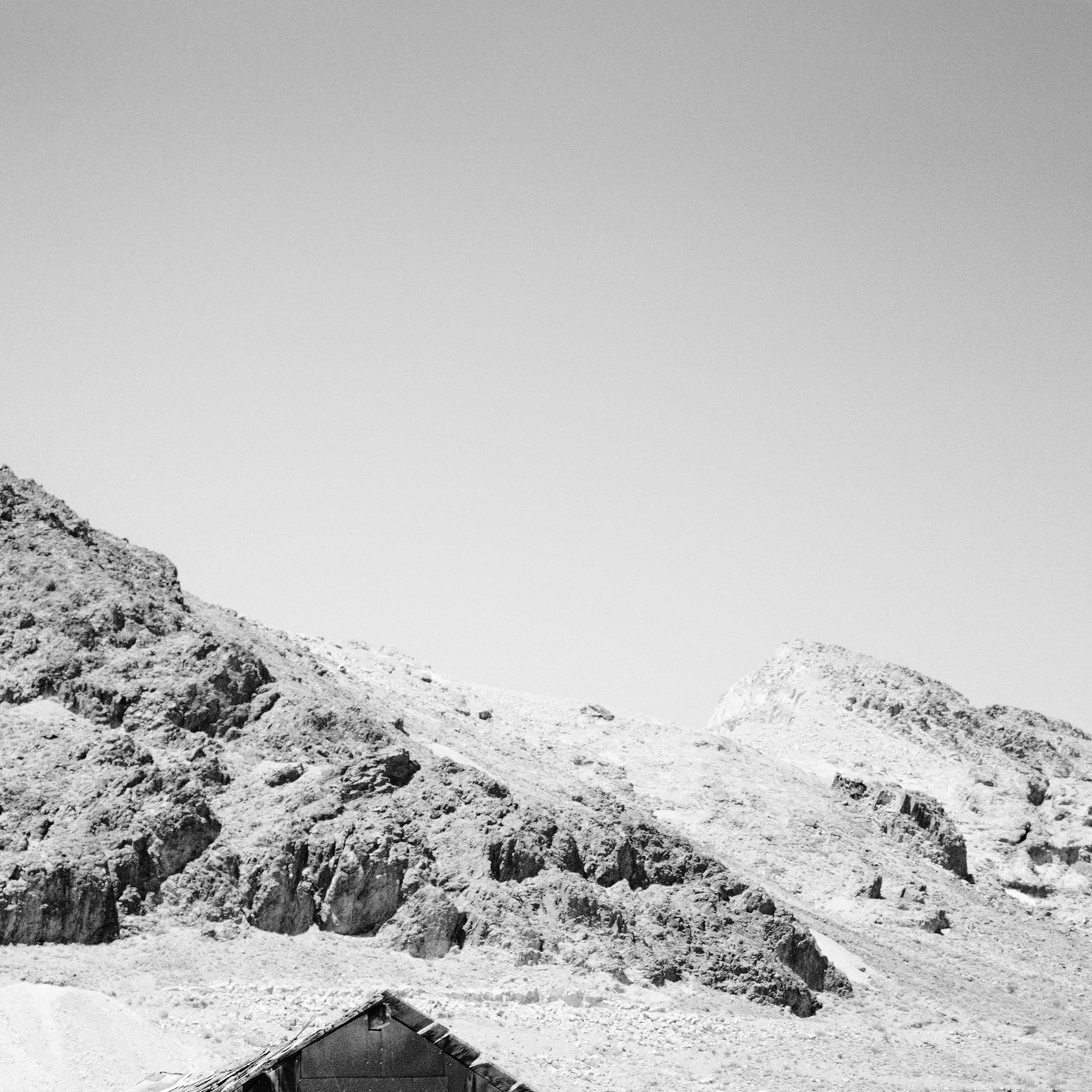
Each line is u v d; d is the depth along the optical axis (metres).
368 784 78.94
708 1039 72.50
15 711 75.00
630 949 78.25
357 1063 24.77
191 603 102.00
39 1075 50.91
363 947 70.81
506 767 111.44
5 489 90.69
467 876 76.75
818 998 86.88
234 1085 24.62
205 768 75.75
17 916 62.88
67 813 68.69
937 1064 78.56
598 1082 62.94
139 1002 59.31
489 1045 63.38
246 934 68.25
